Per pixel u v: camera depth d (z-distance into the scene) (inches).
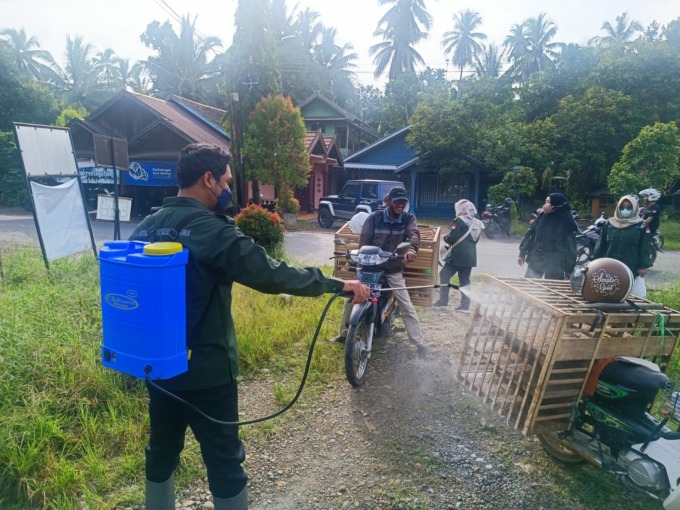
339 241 213.8
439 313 262.8
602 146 884.6
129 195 810.8
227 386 84.7
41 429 120.2
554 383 109.7
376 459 127.5
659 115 906.7
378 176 1033.5
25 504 105.4
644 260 195.2
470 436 139.3
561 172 893.2
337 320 227.0
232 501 86.0
